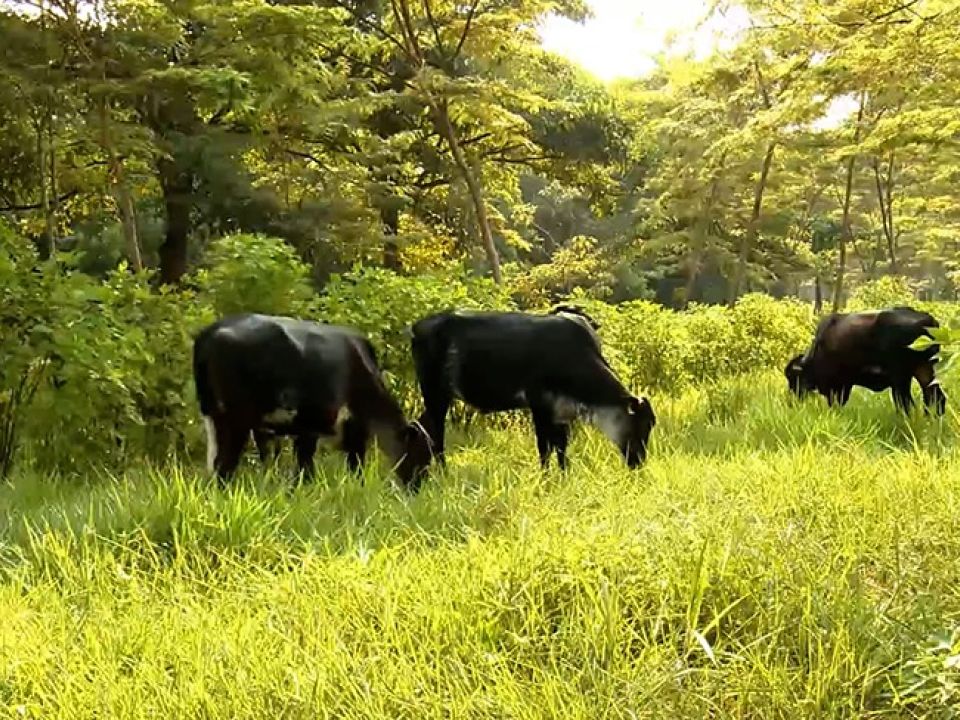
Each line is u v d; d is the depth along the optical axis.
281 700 2.87
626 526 4.16
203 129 14.04
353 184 15.40
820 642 2.98
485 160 17.59
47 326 6.29
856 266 43.41
